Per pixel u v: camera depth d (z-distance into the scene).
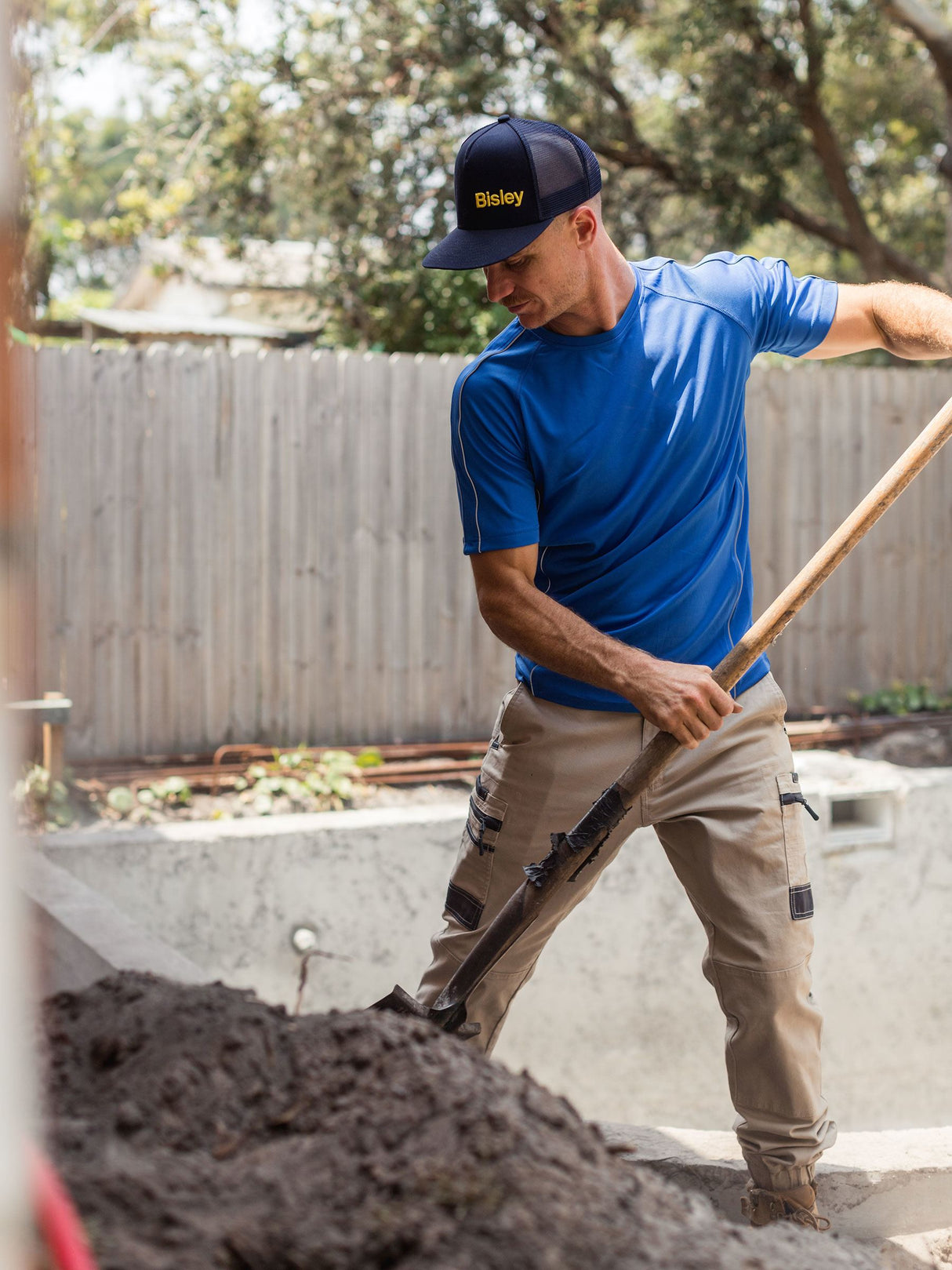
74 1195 1.15
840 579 7.09
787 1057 2.33
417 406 6.16
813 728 6.47
